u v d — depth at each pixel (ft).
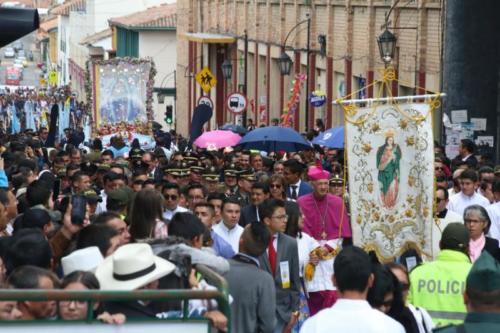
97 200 80.94
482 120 150.30
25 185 94.73
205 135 153.07
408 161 74.54
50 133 172.24
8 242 53.98
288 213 75.10
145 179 94.63
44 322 38.91
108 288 45.55
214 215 78.38
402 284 52.85
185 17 371.76
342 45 221.87
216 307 42.14
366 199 74.64
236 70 311.27
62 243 61.52
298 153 137.39
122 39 444.96
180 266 48.80
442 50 164.25
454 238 58.54
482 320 41.29
